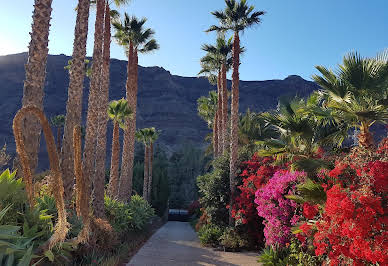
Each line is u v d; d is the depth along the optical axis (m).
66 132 12.34
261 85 194.25
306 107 11.39
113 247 12.26
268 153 12.75
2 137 112.62
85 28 12.96
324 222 6.95
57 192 2.50
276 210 11.29
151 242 18.34
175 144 141.25
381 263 5.50
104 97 19.02
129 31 26.41
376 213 5.92
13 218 6.22
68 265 8.13
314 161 9.59
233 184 18.86
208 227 20.59
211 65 30.80
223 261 12.59
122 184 27.17
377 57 9.77
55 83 153.25
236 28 19.64
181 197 71.50
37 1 9.65
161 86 175.62
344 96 9.99
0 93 138.88
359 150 7.69
